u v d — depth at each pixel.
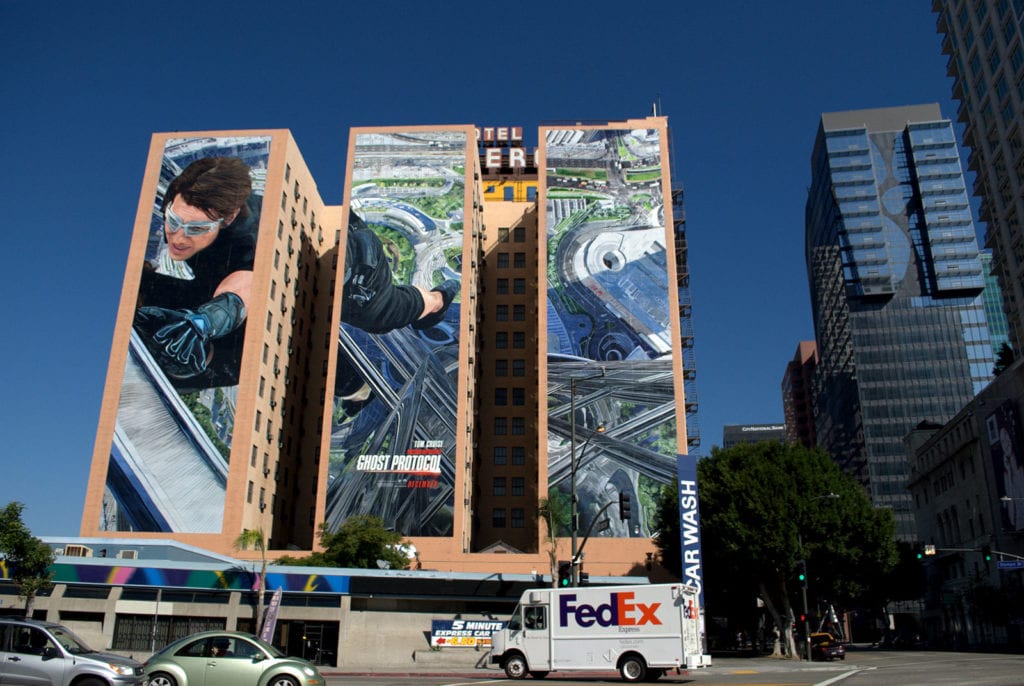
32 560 42.25
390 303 85.94
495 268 100.50
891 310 187.00
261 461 81.06
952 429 97.31
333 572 48.44
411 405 81.19
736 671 37.72
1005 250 87.62
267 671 20.14
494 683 28.81
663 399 82.25
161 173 89.12
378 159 92.56
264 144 90.44
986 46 88.06
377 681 31.16
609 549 74.94
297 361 93.25
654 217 90.88
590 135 95.38
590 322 86.19
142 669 20.45
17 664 19.62
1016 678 28.55
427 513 76.69
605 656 30.53
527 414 93.19
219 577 48.59
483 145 121.44
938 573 105.44
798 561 54.88
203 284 84.12
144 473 76.62
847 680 28.78
